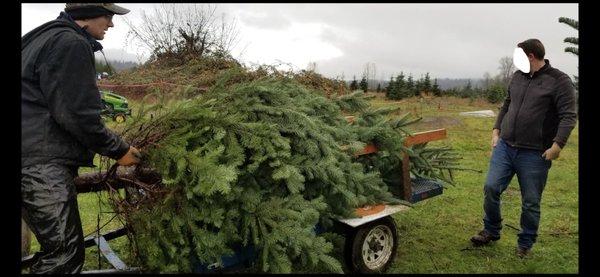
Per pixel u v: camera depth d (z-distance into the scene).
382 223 3.54
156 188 2.73
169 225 2.64
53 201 2.37
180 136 2.70
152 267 2.73
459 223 4.98
